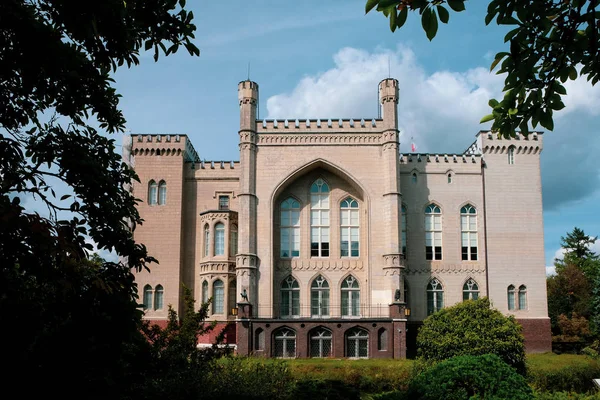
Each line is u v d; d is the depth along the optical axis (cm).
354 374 3431
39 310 1011
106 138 1429
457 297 5509
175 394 1722
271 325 4909
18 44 1047
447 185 5675
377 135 5438
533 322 5497
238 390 1984
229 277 5394
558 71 876
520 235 5631
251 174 5328
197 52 1273
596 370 3778
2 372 935
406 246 5559
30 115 1309
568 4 837
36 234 952
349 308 5375
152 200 5575
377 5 754
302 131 5425
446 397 1650
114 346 1103
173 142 5653
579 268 8144
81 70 1250
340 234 5494
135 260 1353
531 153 5738
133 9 1195
